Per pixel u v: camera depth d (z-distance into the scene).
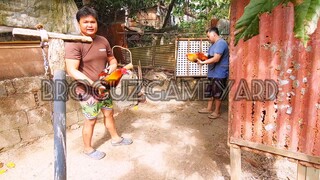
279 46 1.83
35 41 3.49
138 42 8.23
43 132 3.52
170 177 2.69
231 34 2.02
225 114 4.69
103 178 2.67
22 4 3.68
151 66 6.58
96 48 2.82
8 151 3.11
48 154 3.12
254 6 0.69
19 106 3.25
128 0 7.77
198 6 8.86
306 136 1.85
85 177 2.69
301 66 1.77
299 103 1.83
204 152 3.23
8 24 3.52
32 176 2.68
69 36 1.15
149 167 2.88
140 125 4.13
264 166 2.91
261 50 1.91
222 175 2.72
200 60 4.34
